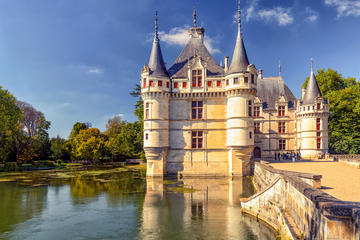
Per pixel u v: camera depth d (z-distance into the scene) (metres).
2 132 59.88
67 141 81.56
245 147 37.09
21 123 69.88
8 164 56.78
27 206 23.67
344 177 19.92
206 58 43.34
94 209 22.36
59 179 40.97
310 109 50.12
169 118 40.50
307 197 10.43
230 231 16.19
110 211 21.59
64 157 80.25
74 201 25.36
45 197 27.30
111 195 27.59
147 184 33.16
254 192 26.98
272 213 16.62
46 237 16.28
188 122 40.22
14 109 61.47
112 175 45.41
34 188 32.78
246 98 37.50
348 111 52.91
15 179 41.44
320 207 8.56
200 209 20.98
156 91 38.75
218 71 41.53
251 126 38.16
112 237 16.08
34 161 65.75
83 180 39.31
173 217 19.27
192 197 25.05
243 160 38.22
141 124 59.69
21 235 16.66
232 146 37.44
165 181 35.06
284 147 54.47
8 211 22.05
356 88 53.31
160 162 39.00
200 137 40.16
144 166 66.19
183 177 38.25
